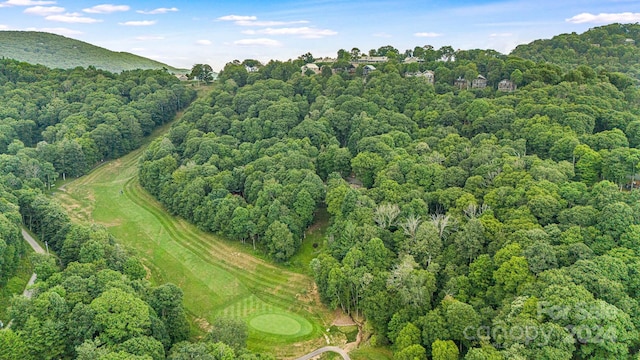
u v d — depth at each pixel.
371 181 144.62
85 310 79.00
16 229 103.88
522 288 79.19
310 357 90.94
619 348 65.44
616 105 160.38
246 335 86.88
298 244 128.12
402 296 89.19
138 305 80.75
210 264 127.12
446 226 106.12
